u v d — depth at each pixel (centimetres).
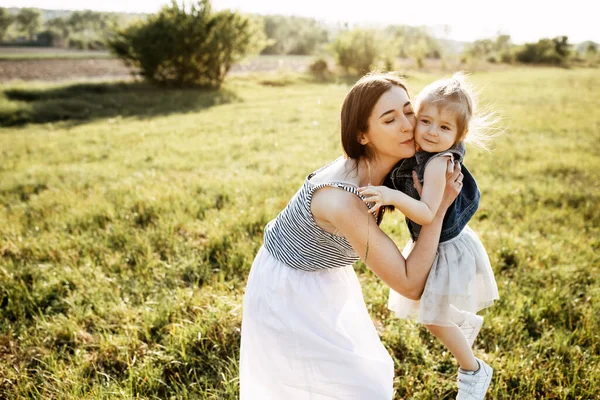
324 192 184
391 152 187
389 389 196
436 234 187
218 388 270
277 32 8644
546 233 498
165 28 2305
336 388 191
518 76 3017
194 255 421
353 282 221
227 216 503
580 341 302
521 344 302
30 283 388
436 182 182
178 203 553
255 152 888
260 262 217
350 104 187
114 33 2391
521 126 1153
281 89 2534
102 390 256
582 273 391
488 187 652
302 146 937
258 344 206
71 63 3944
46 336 315
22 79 2642
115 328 323
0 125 1459
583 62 5591
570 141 979
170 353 291
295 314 198
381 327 319
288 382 198
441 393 264
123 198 579
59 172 748
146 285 375
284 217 206
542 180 702
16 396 263
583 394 257
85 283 374
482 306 222
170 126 1278
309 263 199
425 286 194
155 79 2405
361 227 181
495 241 446
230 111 1608
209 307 326
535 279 381
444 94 183
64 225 495
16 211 554
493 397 259
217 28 2400
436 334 218
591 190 640
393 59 3606
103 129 1261
